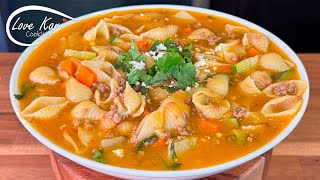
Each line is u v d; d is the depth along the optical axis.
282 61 0.39
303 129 0.39
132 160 0.30
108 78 0.37
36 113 0.33
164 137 0.32
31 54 0.40
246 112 0.34
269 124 0.33
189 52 0.39
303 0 0.62
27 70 0.38
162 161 0.30
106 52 0.39
